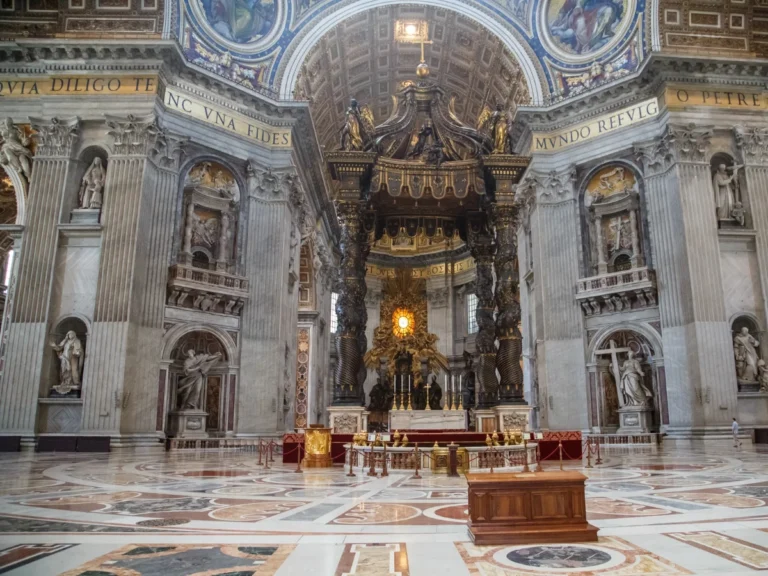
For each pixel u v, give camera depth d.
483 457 9.33
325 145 28.78
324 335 30.14
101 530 4.37
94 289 16.16
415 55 25.78
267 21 20.92
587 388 19.06
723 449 14.59
